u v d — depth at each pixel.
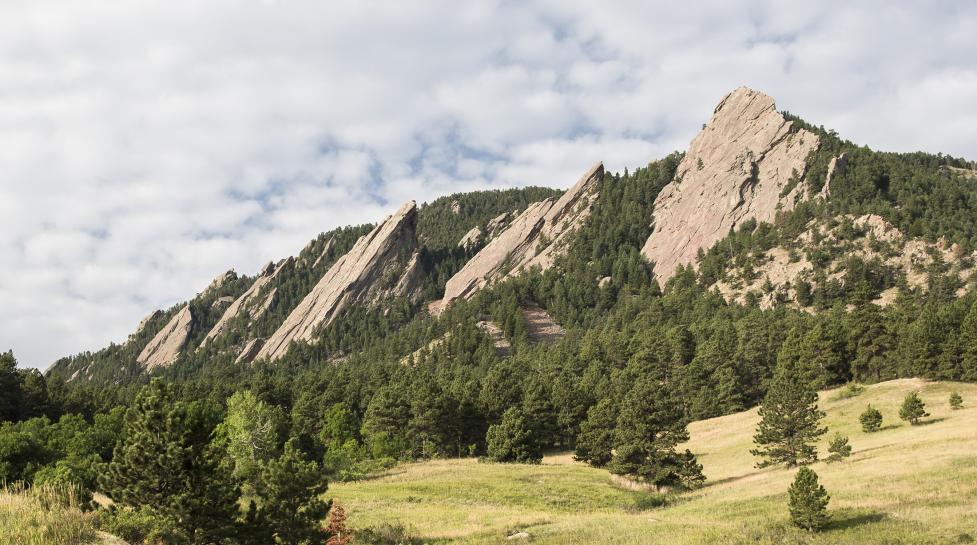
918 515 42.03
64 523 22.33
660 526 46.56
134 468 31.16
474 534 47.91
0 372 105.56
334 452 91.19
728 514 49.66
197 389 143.88
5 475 60.41
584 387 133.75
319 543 39.22
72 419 95.19
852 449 72.75
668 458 76.62
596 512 60.88
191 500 30.86
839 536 40.41
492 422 116.50
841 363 117.00
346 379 155.38
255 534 34.31
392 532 47.56
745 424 109.06
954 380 99.56
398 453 103.94
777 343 140.25
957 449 57.94
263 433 75.12
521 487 73.44
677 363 149.38
